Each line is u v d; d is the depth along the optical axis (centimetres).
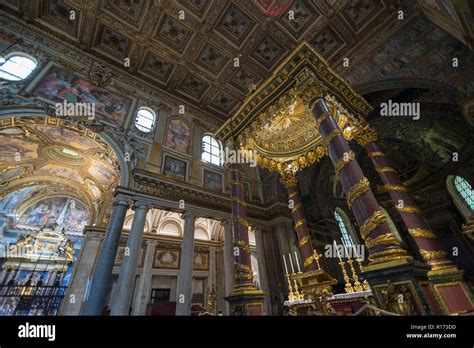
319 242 1588
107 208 1630
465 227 397
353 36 1218
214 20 1177
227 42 1286
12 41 1012
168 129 1384
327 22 1185
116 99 1259
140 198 1045
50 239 2064
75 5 1077
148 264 1630
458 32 682
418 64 1044
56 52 1132
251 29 1238
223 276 1889
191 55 1341
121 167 1077
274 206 1557
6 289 1777
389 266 402
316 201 1783
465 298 574
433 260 673
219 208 1306
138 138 1218
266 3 1123
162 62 1388
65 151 1434
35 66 1039
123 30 1198
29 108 926
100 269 829
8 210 1855
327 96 732
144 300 1491
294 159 1024
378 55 1152
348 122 893
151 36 1230
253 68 1436
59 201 2120
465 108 904
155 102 1432
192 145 1445
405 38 1034
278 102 776
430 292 403
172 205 1137
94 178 1673
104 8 1105
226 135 930
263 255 1402
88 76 1195
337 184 2003
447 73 955
